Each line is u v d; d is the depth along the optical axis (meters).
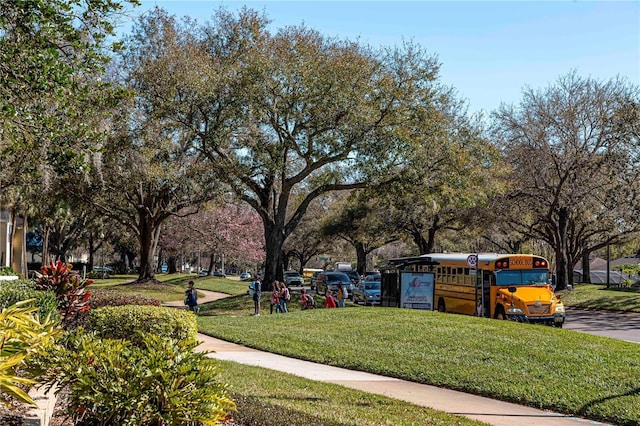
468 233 53.03
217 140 33.81
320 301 35.47
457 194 34.91
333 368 14.20
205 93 32.94
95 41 11.05
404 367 13.66
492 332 17.25
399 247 85.38
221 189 36.41
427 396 11.37
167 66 33.62
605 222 43.06
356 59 33.81
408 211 51.38
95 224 64.94
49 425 7.11
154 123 34.19
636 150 36.16
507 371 12.88
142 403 5.70
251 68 32.97
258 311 30.69
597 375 12.24
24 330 5.95
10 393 5.24
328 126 33.62
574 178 40.44
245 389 10.27
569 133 39.69
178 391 5.81
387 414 9.13
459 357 14.42
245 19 37.12
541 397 10.92
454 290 28.83
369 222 59.72
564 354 14.09
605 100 39.91
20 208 39.62
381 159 32.50
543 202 42.56
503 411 10.36
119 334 10.78
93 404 5.88
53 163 11.52
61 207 42.34
